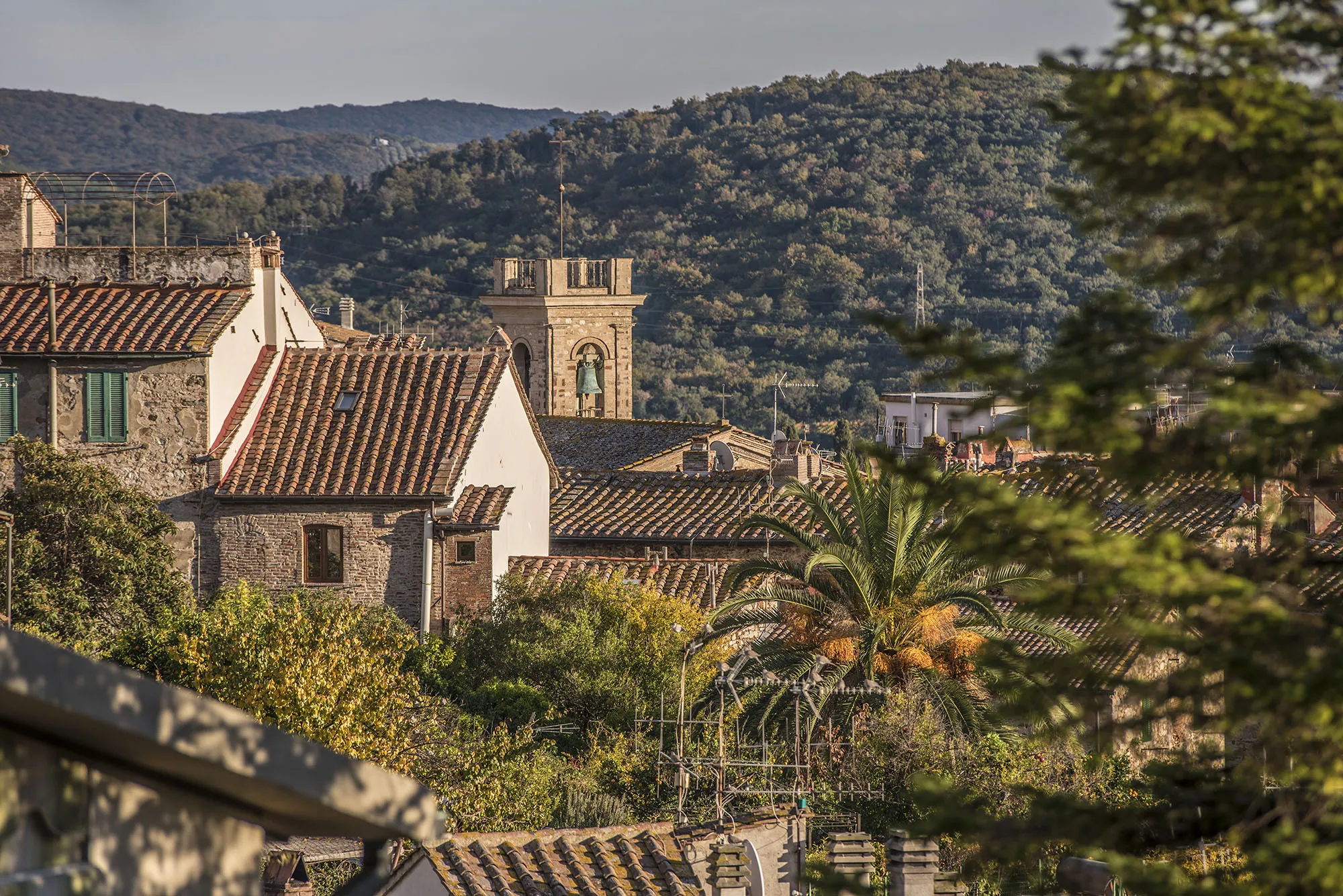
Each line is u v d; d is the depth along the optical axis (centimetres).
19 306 15588
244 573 15000
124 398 15025
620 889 7506
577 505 18362
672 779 12144
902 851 6331
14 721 2639
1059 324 2716
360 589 14912
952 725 12038
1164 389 2689
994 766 11325
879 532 12812
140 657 12000
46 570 12850
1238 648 2475
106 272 16538
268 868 8956
